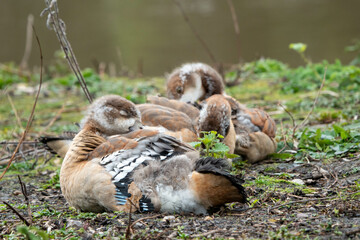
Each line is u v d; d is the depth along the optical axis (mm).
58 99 21172
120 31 32625
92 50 29359
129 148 8406
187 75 14594
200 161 7840
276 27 31297
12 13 37688
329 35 28625
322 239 6781
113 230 7484
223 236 7086
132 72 26172
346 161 10469
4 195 10789
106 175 8281
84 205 8633
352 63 22000
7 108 19922
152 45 29641
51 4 12805
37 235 7621
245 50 27766
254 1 39375
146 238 7141
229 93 19188
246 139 11508
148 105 11656
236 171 10805
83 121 10352
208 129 10508
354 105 15719
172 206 7922
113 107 10047
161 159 8109
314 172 10156
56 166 13000
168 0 41719
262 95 19172
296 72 20797
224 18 34469
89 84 22734
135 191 8016
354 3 36375
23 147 14297
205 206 7840
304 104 16656
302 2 38125
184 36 30922
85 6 41031
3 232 8062
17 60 29062
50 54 29719
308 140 11945
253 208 8336
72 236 7535
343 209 7738
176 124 10852
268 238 6930
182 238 7094
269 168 10859
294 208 8172
